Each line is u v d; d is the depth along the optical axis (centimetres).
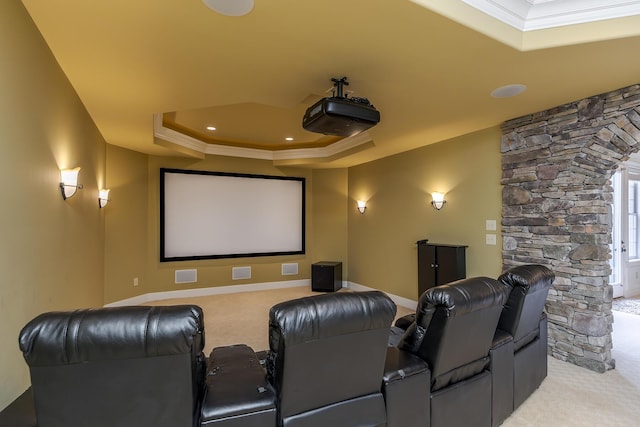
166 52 215
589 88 273
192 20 180
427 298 171
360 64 232
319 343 131
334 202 667
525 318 225
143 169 531
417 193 483
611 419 222
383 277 555
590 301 293
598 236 290
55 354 102
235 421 129
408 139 435
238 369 169
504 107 317
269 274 639
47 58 207
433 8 173
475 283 181
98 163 399
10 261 158
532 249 335
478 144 393
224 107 400
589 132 292
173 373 115
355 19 179
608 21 199
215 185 595
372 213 586
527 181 340
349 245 654
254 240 625
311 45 207
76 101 283
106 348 105
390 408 157
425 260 442
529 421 220
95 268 390
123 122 365
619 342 358
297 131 512
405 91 280
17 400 144
